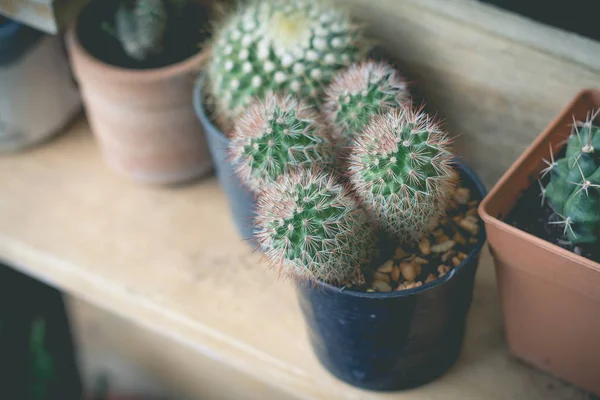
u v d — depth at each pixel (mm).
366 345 429
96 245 528
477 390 460
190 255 521
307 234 384
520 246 399
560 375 458
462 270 406
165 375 679
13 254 537
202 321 494
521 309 436
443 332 434
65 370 638
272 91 436
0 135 560
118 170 546
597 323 410
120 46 517
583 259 385
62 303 655
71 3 517
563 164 400
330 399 469
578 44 451
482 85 480
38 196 553
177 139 521
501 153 501
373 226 411
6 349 614
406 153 384
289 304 498
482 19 461
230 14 491
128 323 649
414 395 460
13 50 521
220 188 552
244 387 641
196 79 497
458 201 441
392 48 493
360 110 413
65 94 568
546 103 470
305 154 405
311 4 464
